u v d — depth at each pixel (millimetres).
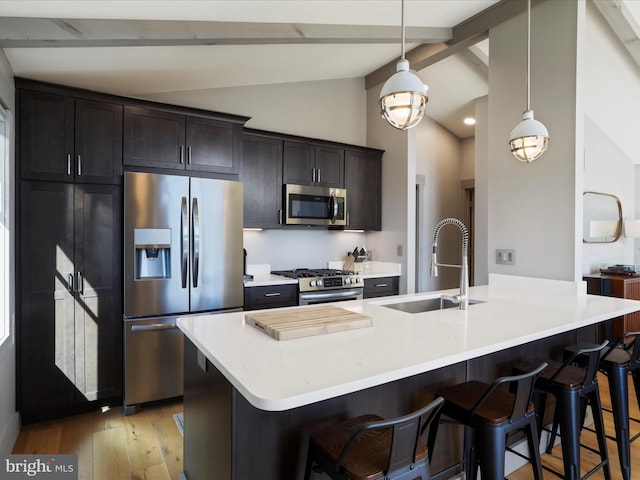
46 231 2572
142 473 2084
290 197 3852
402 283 4293
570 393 1771
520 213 3076
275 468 1400
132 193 2773
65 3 1946
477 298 2611
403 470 1175
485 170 4871
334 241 4578
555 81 2840
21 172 2490
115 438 2441
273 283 3453
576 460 1773
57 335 2615
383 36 3199
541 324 1890
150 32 2299
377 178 4555
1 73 2186
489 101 3277
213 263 3082
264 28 2660
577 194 2746
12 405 2404
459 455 1916
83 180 2682
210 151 3164
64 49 2357
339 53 3672
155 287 2850
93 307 2723
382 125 4578
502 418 1449
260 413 1369
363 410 1586
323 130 4488
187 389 1835
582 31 2738
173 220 2908
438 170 5590
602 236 5109
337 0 2518
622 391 2014
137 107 2867
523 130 2254
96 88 3162
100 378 2752
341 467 1168
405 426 1130
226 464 1350
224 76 3523
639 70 3902
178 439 2436
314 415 1477
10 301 2387
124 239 2760
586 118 4801
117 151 2793
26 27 2055
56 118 2598
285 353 1416
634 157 5668
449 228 5711
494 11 3199
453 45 3537
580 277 2785
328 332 1695
